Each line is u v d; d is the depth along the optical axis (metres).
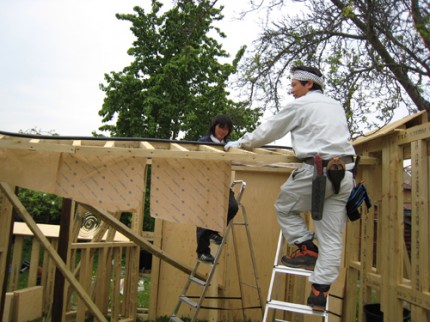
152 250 4.84
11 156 3.61
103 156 3.66
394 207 3.85
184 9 8.52
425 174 3.40
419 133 3.45
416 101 5.68
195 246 6.30
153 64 14.26
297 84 3.44
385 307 3.90
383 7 5.29
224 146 3.75
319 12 6.34
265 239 6.07
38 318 6.02
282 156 3.29
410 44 5.45
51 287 6.33
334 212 3.15
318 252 3.22
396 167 3.86
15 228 6.61
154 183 3.65
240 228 6.12
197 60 13.95
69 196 3.61
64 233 5.08
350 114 5.59
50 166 3.63
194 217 3.62
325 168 3.02
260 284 5.98
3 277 4.65
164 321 6.09
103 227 5.65
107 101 14.06
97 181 3.64
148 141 4.04
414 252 3.48
